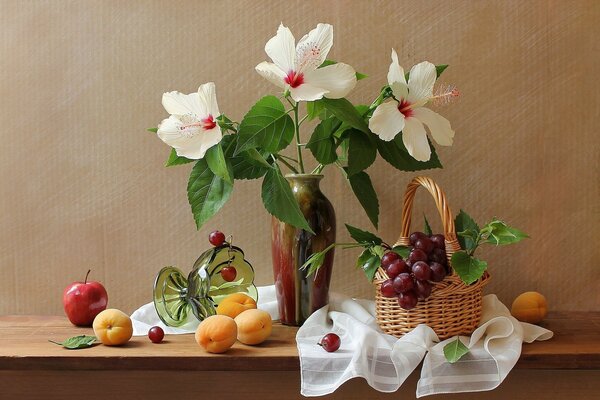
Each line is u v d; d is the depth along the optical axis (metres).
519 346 1.18
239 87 1.54
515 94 1.53
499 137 1.53
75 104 1.56
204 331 1.20
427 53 1.53
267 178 1.30
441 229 1.55
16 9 1.55
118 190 1.57
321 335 1.30
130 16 1.54
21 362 1.19
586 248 1.54
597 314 1.51
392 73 1.26
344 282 1.57
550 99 1.53
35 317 1.55
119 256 1.57
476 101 1.53
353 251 1.56
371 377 1.15
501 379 1.14
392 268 1.19
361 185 1.39
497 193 1.54
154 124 1.56
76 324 1.45
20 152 1.57
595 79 1.52
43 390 1.38
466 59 1.53
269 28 1.54
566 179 1.54
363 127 1.27
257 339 1.25
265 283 1.57
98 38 1.55
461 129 1.54
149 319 1.45
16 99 1.56
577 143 1.53
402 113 1.28
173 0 1.54
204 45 1.54
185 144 1.26
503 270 1.55
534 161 1.53
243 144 1.24
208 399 1.38
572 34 1.52
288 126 1.28
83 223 1.57
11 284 1.58
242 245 1.57
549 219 1.54
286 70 1.25
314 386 1.15
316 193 1.37
